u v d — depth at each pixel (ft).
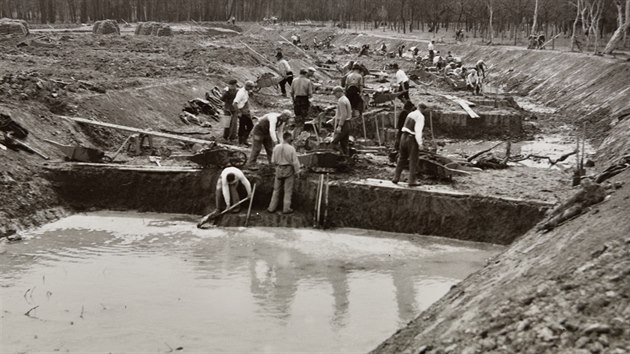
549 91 119.03
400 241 45.60
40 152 53.21
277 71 129.49
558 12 209.77
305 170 51.21
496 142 79.61
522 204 45.19
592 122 88.17
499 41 219.82
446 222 46.65
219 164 51.70
